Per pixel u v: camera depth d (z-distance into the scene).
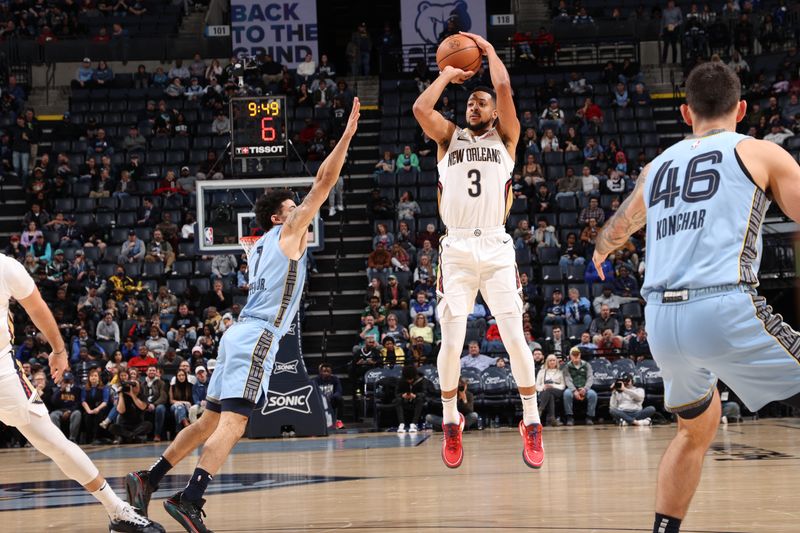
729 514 4.56
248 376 4.51
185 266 18.05
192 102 22.42
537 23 25.19
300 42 23.81
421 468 7.90
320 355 17.23
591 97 22.23
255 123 15.19
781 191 3.18
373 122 22.27
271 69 22.84
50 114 23.47
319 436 13.06
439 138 5.59
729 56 23.52
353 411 16.34
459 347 5.58
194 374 14.60
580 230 18.28
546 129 20.89
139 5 25.50
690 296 3.18
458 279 5.55
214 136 21.41
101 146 21.06
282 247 4.66
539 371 14.49
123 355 15.34
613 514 4.64
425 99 5.45
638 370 14.49
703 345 3.15
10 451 13.32
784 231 17.06
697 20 23.27
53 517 5.32
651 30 24.44
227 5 27.00
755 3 24.28
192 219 18.80
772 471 6.61
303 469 8.16
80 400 14.28
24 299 4.36
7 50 23.86
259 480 7.20
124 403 13.80
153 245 18.11
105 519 5.16
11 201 20.58
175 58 24.22
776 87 21.70
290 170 20.12
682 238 3.25
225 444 4.41
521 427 5.81
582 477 6.66
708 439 3.42
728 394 13.91
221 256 17.58
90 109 22.52
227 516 5.05
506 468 7.63
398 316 16.05
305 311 17.48
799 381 3.10
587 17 24.59
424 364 14.84
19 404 4.22
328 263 18.66
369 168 20.95
